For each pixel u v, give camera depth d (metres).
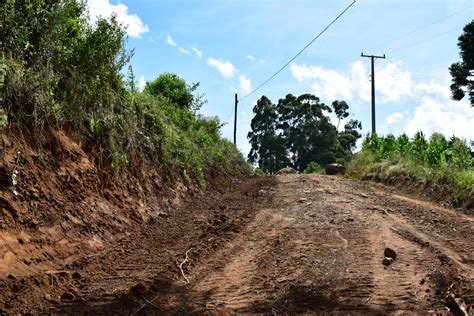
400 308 4.32
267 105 73.00
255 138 74.25
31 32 7.09
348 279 5.27
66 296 4.63
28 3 7.16
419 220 9.55
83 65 8.39
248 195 14.50
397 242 7.28
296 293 4.83
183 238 7.83
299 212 10.39
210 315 4.25
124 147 9.48
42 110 6.86
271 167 68.75
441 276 5.25
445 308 4.28
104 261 6.07
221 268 5.91
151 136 11.69
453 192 12.45
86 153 7.91
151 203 9.72
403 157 19.19
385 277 5.34
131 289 4.84
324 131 67.44
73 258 5.93
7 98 6.20
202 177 14.89
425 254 6.46
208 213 10.59
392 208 11.10
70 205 6.73
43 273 5.10
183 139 14.66
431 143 17.08
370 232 8.02
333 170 29.39
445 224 9.21
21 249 5.34
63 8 8.12
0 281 4.56
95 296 4.72
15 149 6.10
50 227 6.05
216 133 23.58
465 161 14.54
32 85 6.70
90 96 8.39
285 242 7.38
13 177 5.79
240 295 4.82
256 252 6.79
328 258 6.29
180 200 11.58
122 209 8.20
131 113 10.41
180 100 20.42
